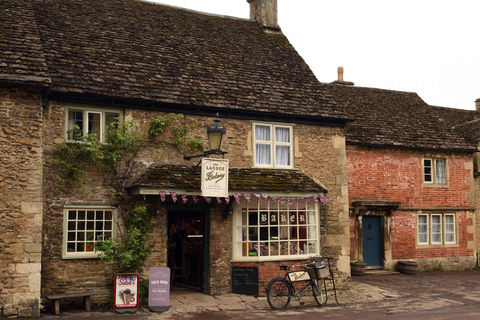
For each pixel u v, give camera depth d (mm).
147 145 12227
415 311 11328
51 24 13000
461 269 19031
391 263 17828
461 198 19469
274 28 17266
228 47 15414
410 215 18469
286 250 13242
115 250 11312
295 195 12992
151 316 10398
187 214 14594
